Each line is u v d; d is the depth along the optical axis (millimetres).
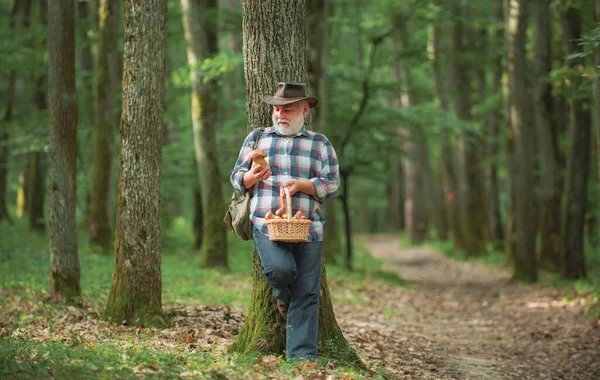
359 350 7395
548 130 18234
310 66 16672
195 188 18781
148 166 7332
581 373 7723
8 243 15688
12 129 17234
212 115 15625
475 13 24188
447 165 27875
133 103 7262
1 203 21609
